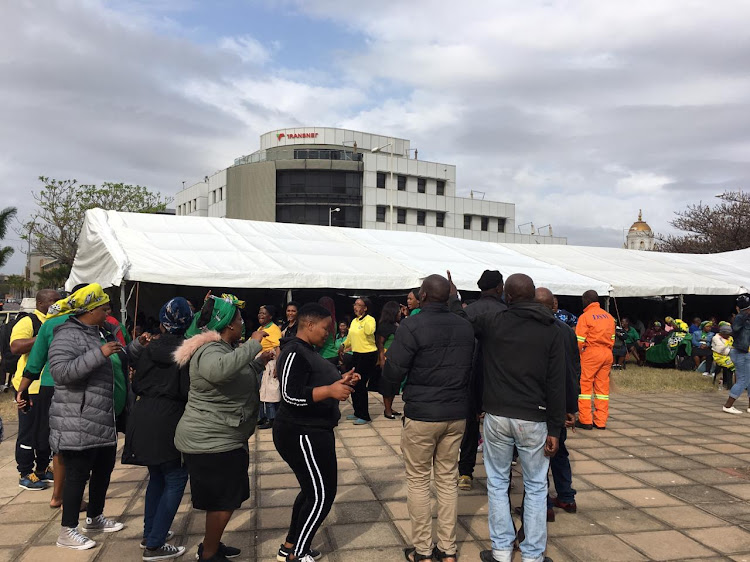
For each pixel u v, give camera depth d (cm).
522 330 335
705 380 1190
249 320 1404
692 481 511
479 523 412
